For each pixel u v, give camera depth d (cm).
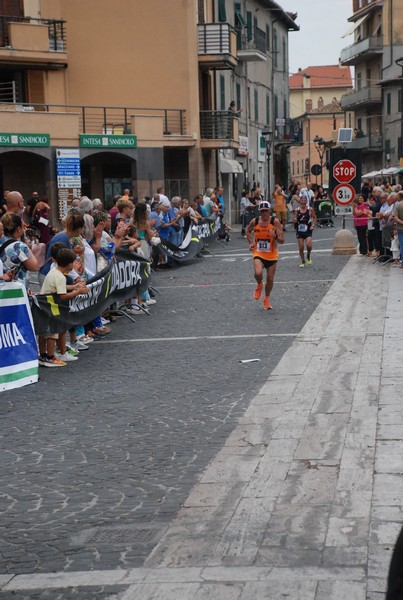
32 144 4112
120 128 4744
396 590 299
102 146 4359
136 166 4534
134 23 4816
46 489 783
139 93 4850
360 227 2956
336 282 2261
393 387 1088
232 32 5112
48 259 1464
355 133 10212
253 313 1819
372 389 1083
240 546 626
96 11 4759
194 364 1318
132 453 880
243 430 937
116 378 1242
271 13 7481
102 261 1652
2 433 974
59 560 627
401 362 1234
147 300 2020
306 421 954
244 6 6462
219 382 1187
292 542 628
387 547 610
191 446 895
